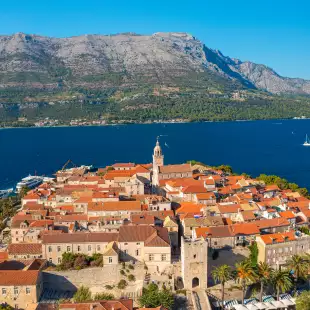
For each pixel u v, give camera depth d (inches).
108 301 4778.5
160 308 4660.4
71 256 6043.3
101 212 7362.2
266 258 6063.0
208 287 5649.6
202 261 5556.1
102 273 5826.8
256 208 7632.9
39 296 5452.8
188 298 5359.3
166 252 5900.6
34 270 5477.4
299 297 4980.3
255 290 5610.2
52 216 7460.6
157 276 5708.7
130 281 5782.5
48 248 6166.3
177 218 7283.5
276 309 5118.1
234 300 5344.5
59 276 5772.6
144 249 5905.5
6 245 7076.8
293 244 6220.5
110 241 6186.0
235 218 7421.3
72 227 6786.4
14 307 5270.7
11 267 5757.9
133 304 5349.4
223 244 6343.5
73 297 5388.8
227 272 5275.6
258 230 6545.3
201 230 6397.6
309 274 5851.4
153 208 7618.1
